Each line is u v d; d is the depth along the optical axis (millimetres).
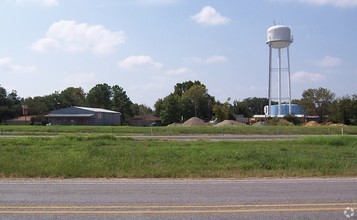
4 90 105625
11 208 7727
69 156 18047
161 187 10859
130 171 14500
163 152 20594
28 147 23469
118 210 7531
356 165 16562
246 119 120938
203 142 28344
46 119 94938
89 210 7531
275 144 27219
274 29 86000
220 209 7633
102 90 125250
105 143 26625
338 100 102875
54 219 6781
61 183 11836
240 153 19719
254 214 7195
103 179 13117
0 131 48500
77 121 90562
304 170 15055
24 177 13555
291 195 9336
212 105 121938
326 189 10391
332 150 23266
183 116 113375
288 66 89438
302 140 29391
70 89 129500
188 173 14328
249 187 10828
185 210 7539
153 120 120438
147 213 7266
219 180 12719
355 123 95875
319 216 7035
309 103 115188
